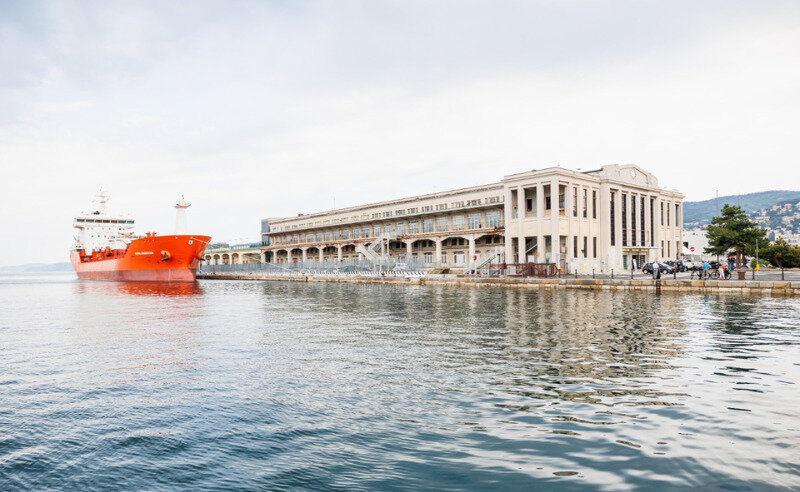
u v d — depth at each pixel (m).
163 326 19.64
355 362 11.59
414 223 77.25
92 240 87.56
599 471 5.44
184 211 71.38
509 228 59.78
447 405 7.98
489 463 5.71
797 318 19.30
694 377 9.71
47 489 5.29
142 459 6.04
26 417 7.75
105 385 9.73
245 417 7.56
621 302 27.64
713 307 24.06
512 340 14.55
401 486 5.16
